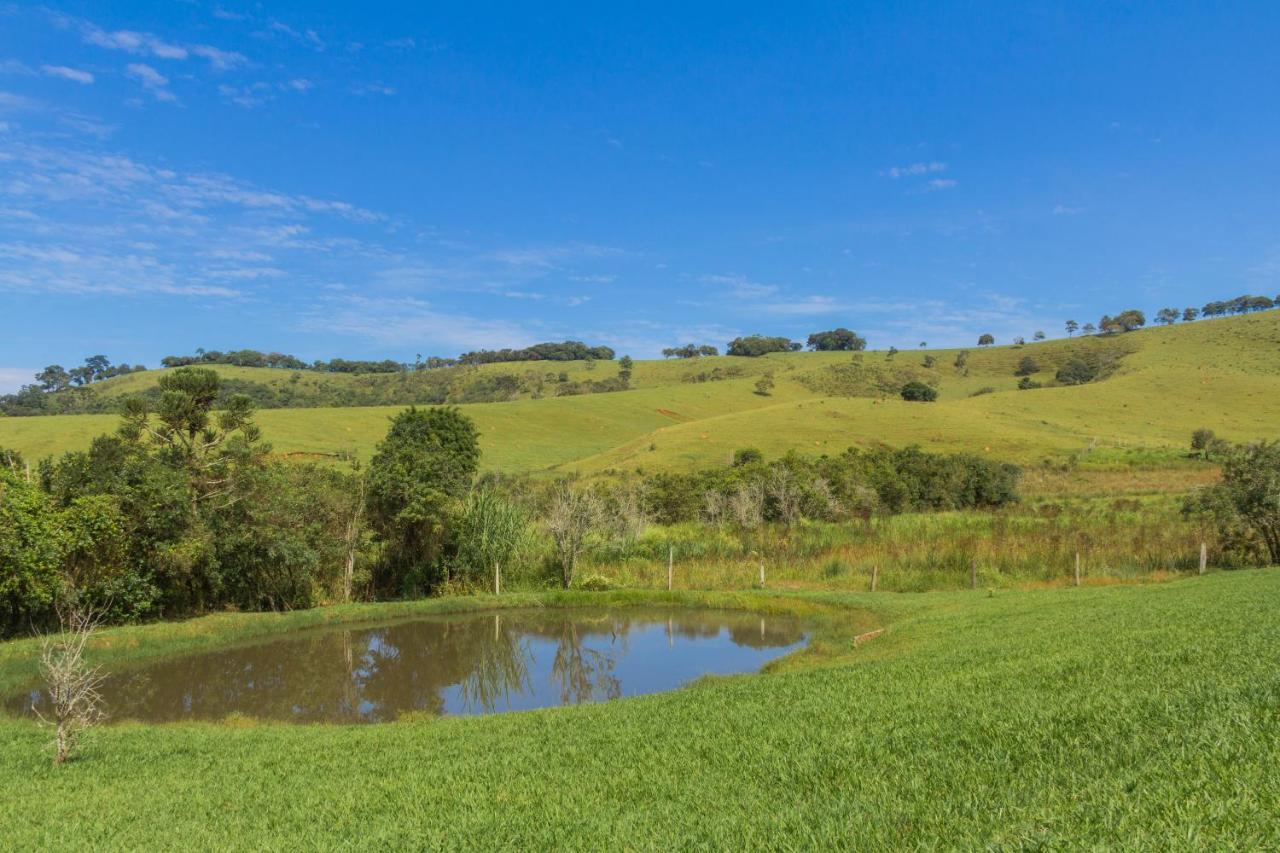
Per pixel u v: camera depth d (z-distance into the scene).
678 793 6.27
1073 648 9.91
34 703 14.97
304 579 25.94
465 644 21.28
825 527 34.56
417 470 29.16
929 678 9.47
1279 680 6.32
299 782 8.27
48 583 18.78
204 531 22.64
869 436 79.25
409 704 15.72
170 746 10.91
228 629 21.95
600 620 24.38
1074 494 48.75
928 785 5.41
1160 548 26.78
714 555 31.84
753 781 6.29
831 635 19.78
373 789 7.60
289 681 17.61
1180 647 8.73
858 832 4.66
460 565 29.30
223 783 8.53
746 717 8.82
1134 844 3.67
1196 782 4.37
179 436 24.97
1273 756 4.56
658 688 16.41
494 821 6.10
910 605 21.78
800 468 45.25
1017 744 5.94
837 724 7.74
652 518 38.88
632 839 5.25
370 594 28.75
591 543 31.50
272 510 24.44
